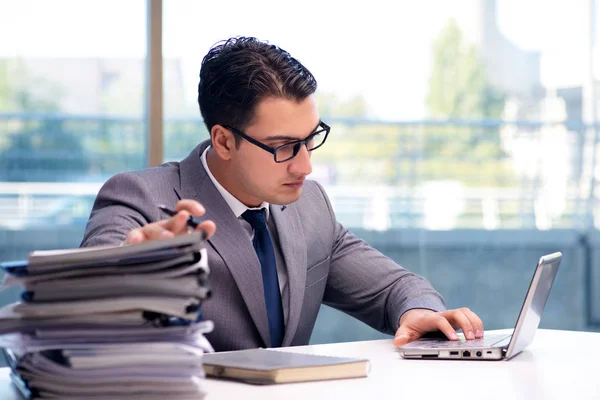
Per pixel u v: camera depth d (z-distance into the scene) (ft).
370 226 11.34
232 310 5.66
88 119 10.30
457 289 11.66
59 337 3.34
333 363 4.11
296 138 5.50
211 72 5.68
